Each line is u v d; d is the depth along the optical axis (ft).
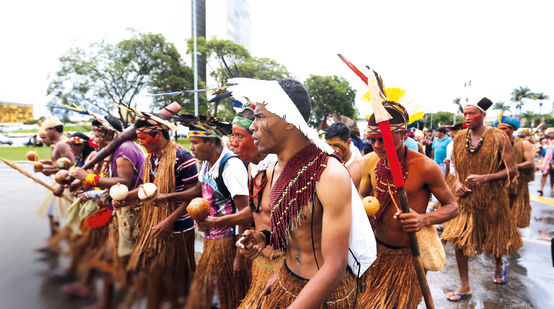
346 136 8.67
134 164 10.25
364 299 7.39
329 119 13.98
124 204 9.71
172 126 8.97
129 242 9.71
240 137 7.15
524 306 10.30
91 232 9.13
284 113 3.85
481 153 11.02
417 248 5.82
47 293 5.14
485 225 11.12
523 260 14.05
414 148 12.01
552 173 30.86
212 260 8.47
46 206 11.26
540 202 25.90
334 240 3.94
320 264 4.47
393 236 7.45
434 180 7.18
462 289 10.86
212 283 8.21
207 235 8.77
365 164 8.21
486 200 10.90
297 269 4.72
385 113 5.17
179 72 90.43
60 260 5.98
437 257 7.43
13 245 6.61
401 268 7.42
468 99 11.25
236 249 8.71
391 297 7.29
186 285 7.08
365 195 8.29
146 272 6.75
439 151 22.21
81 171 9.83
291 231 4.51
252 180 6.28
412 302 7.41
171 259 9.31
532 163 15.53
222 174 8.15
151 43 85.92
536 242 16.31
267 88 3.96
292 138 4.35
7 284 5.06
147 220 9.36
